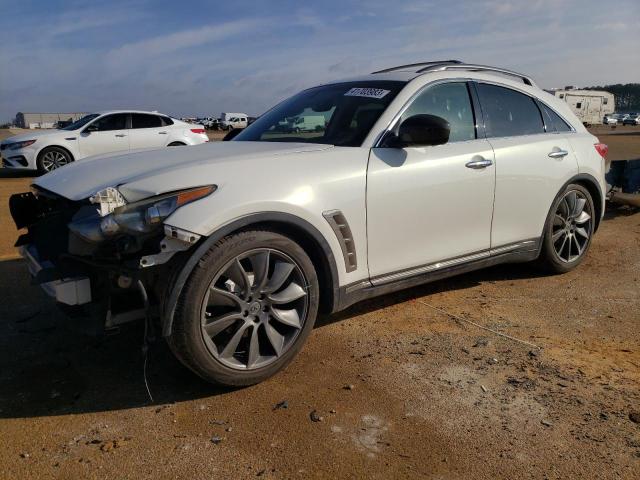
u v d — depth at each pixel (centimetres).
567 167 454
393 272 349
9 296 430
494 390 287
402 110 358
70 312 289
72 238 274
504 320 382
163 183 268
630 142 2812
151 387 293
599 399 278
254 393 286
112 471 226
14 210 343
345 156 323
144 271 264
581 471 224
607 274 487
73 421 262
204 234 262
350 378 301
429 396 282
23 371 311
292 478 221
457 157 373
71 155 1304
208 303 271
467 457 234
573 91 6084
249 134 406
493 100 420
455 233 379
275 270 291
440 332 362
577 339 351
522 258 439
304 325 303
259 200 279
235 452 238
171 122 1437
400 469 226
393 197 337
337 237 313
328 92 413
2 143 1299
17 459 233
